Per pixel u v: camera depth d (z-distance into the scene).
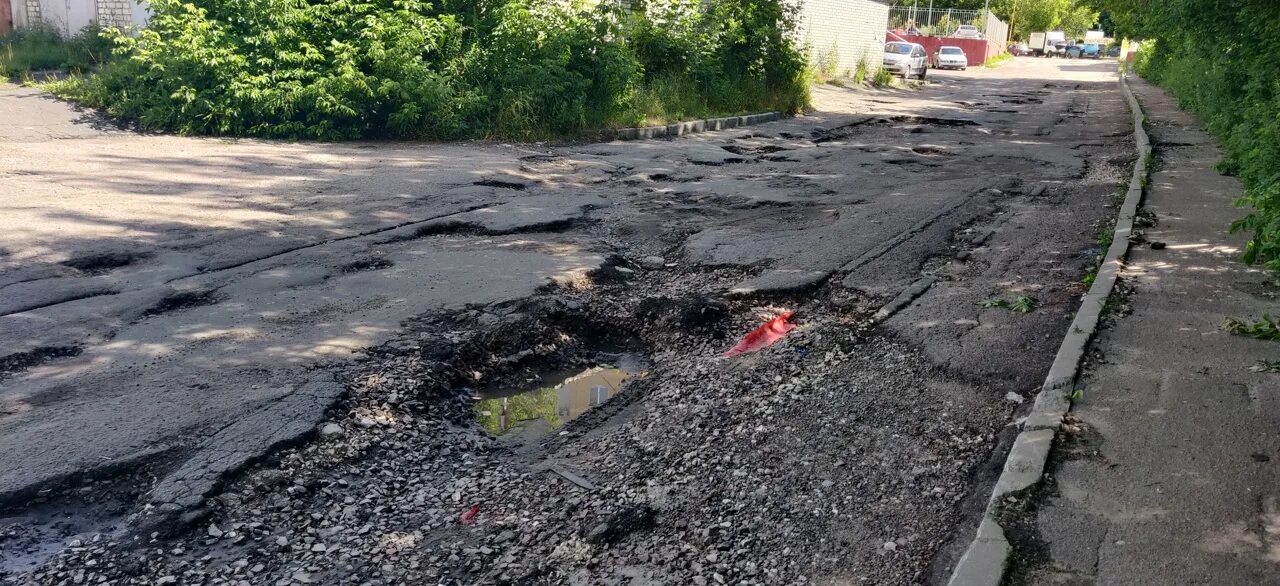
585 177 11.99
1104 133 18.80
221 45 14.34
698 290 6.95
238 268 7.11
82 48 18.22
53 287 6.43
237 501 3.88
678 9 21.33
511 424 4.86
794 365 5.51
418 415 4.82
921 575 3.46
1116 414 4.55
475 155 13.35
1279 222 6.66
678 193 11.00
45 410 4.59
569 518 3.90
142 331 5.73
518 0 16.62
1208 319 6.00
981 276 7.41
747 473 4.23
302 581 3.43
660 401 5.07
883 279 7.21
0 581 3.34
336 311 6.18
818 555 3.61
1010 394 5.06
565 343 6.01
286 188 10.27
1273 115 10.91
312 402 4.70
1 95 13.73
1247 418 4.50
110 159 11.42
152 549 3.56
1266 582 3.23
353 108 14.49
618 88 17.34
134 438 4.29
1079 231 9.08
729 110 20.53
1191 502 3.74
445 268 7.28
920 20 62.59
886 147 16.12
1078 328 5.73
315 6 14.98
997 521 3.61
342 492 4.05
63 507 3.79
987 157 14.84
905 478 4.19
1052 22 93.19
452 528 3.83
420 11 16.11
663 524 3.83
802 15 29.50
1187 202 10.04
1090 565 3.33
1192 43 18.56
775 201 10.54
